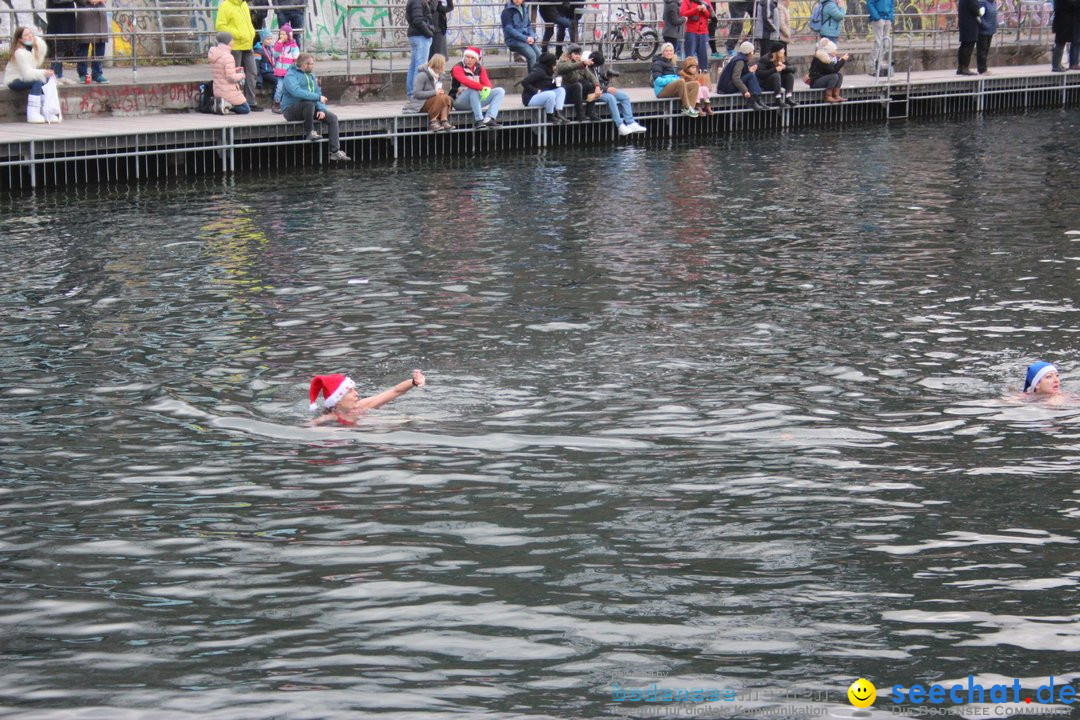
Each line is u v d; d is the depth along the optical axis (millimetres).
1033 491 18312
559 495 18328
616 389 22953
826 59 65812
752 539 16844
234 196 44062
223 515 17859
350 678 13539
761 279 31469
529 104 57094
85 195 44281
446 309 28641
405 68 62031
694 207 41844
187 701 13141
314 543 16906
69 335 26812
